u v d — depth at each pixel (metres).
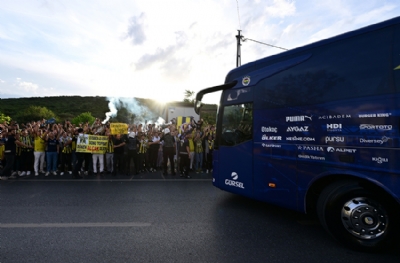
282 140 3.97
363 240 3.12
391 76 2.92
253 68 4.65
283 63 4.10
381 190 3.08
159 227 3.85
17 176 8.19
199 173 9.13
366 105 3.06
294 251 3.10
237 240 3.40
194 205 5.04
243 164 4.60
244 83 4.71
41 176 8.23
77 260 2.83
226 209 4.78
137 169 8.73
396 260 2.90
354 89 3.20
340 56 3.40
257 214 4.50
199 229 3.79
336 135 3.31
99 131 9.15
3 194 5.82
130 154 8.57
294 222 4.11
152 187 6.68
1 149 8.76
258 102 4.40
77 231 3.68
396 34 2.96
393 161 2.82
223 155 5.03
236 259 2.88
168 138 8.63
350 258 2.94
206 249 3.13
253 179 4.40
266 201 4.18
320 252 3.08
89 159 8.60
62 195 5.76
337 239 3.26
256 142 4.38
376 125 2.97
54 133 8.48
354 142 3.14
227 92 5.10
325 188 3.45
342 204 3.24
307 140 3.64
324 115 3.46
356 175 3.10
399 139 2.79
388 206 3.03
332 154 3.34
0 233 3.59
